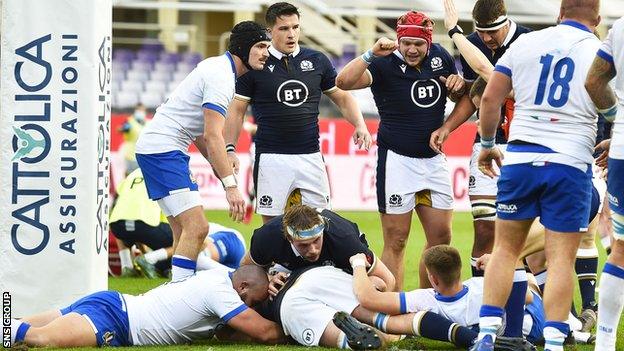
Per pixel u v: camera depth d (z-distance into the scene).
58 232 26.84
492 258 21.61
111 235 38.00
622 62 20.73
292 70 30.16
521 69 21.73
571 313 26.05
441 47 29.73
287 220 23.48
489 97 22.23
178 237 28.14
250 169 60.84
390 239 29.81
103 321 23.28
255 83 30.08
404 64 29.14
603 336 21.48
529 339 23.83
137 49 82.31
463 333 22.45
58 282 26.84
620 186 21.08
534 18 76.81
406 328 22.95
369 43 79.81
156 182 27.31
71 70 26.80
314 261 24.05
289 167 30.28
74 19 26.77
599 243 52.62
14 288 26.80
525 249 24.56
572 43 21.44
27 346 22.55
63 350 22.58
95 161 27.03
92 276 26.94
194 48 82.56
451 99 29.61
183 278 25.33
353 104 31.38
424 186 29.34
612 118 21.42
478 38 29.19
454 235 53.34
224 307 23.53
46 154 26.88
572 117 21.23
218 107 26.59
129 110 79.06
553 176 21.09
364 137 30.95
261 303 24.41
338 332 22.98
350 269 24.44
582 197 21.20
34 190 26.84
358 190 64.75
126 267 37.84
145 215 37.16
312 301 23.45
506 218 21.67
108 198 28.31
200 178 63.75
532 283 24.78
